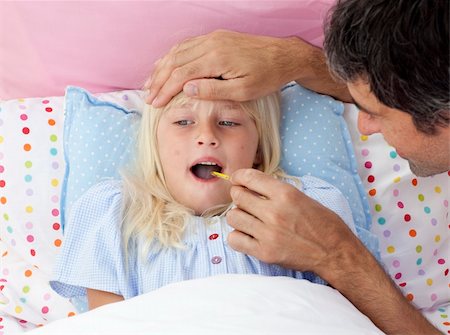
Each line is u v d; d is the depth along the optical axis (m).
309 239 1.36
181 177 1.54
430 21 1.07
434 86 1.10
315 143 1.65
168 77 1.53
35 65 1.80
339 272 1.39
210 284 1.26
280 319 1.18
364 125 1.29
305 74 1.62
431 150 1.24
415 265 1.69
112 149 1.62
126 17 1.77
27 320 1.59
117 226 1.48
